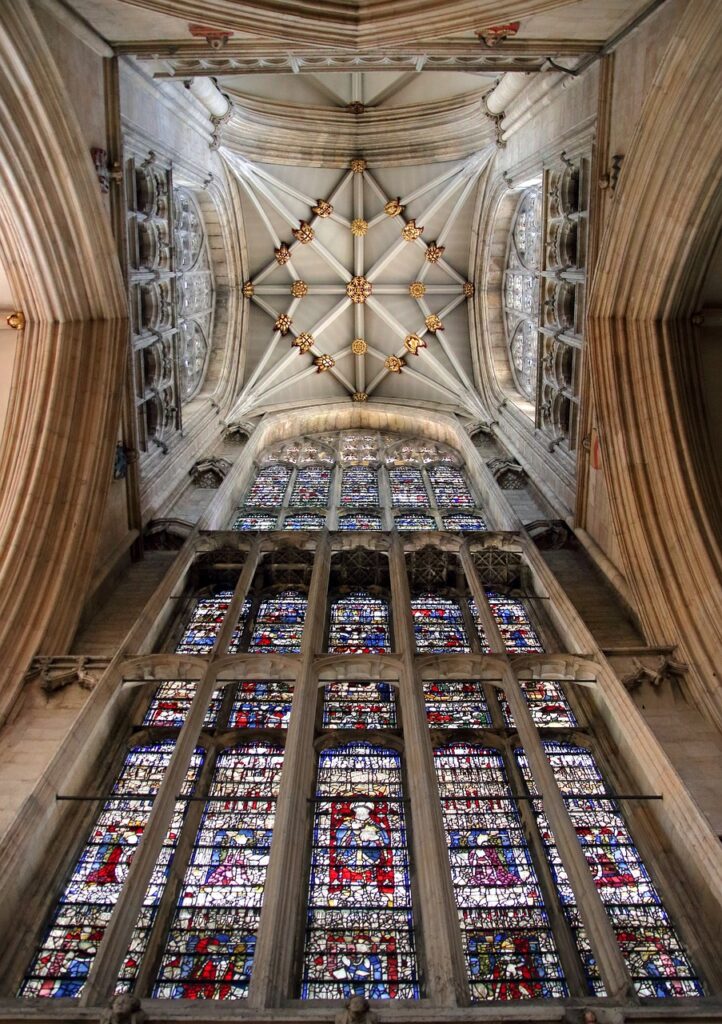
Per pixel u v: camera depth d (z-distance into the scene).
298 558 14.09
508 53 11.51
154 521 14.36
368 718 10.41
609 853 8.21
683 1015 5.70
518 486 16.91
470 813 8.68
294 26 9.72
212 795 8.96
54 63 9.90
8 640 9.99
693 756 8.68
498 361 21.97
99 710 9.38
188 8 9.47
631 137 10.98
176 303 17.38
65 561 10.84
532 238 19.77
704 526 10.48
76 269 11.71
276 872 6.94
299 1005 6.04
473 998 6.62
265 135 20.58
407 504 17.58
